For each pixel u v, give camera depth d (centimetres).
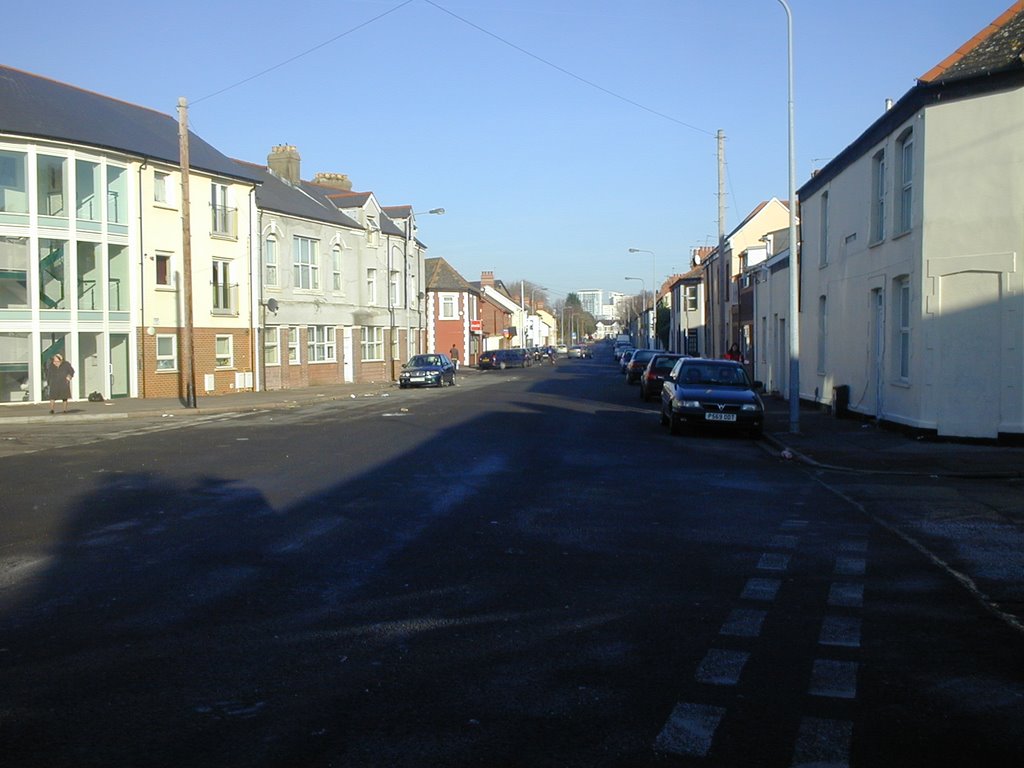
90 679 521
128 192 3097
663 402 2161
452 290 7725
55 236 2870
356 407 2825
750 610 657
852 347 2212
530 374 5997
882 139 1923
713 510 1060
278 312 3903
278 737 442
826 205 2528
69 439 1914
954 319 1625
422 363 4184
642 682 515
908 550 853
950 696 496
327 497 1124
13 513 1033
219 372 3531
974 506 1085
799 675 527
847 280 2248
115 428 2192
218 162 3572
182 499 1116
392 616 642
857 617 641
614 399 3222
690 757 421
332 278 4406
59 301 2920
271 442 1770
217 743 436
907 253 1772
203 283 3441
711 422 1864
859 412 2147
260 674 528
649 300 15450
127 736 445
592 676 524
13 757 422
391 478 1284
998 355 1591
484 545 864
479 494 1152
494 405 2834
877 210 2023
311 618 637
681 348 7112
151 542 878
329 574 756
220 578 745
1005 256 1567
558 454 1580
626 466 1438
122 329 3095
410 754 424
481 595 695
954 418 1639
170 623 626
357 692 500
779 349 3159
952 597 693
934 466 1403
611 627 616
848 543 884
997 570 775
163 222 3247
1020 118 1548
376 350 4909
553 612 651
